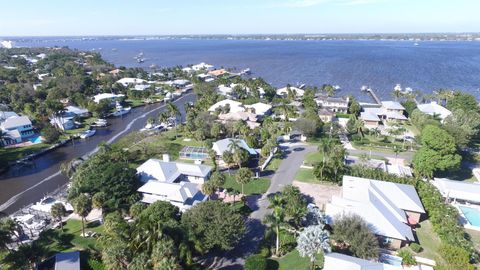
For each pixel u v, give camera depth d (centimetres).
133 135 13512
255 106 16712
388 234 6269
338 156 9388
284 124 13612
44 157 12300
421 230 7025
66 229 7181
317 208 7444
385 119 15612
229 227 5888
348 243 5938
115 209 7588
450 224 6581
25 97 19238
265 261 5678
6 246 5928
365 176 8894
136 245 5112
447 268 5272
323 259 5862
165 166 9412
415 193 7844
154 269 4641
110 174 7944
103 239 6050
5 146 13075
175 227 5575
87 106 17838
